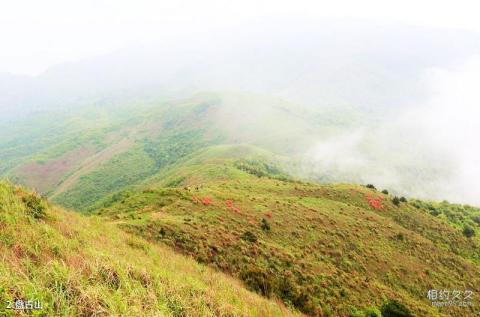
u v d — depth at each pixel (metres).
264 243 44.44
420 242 69.38
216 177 144.12
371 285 44.53
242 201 64.88
